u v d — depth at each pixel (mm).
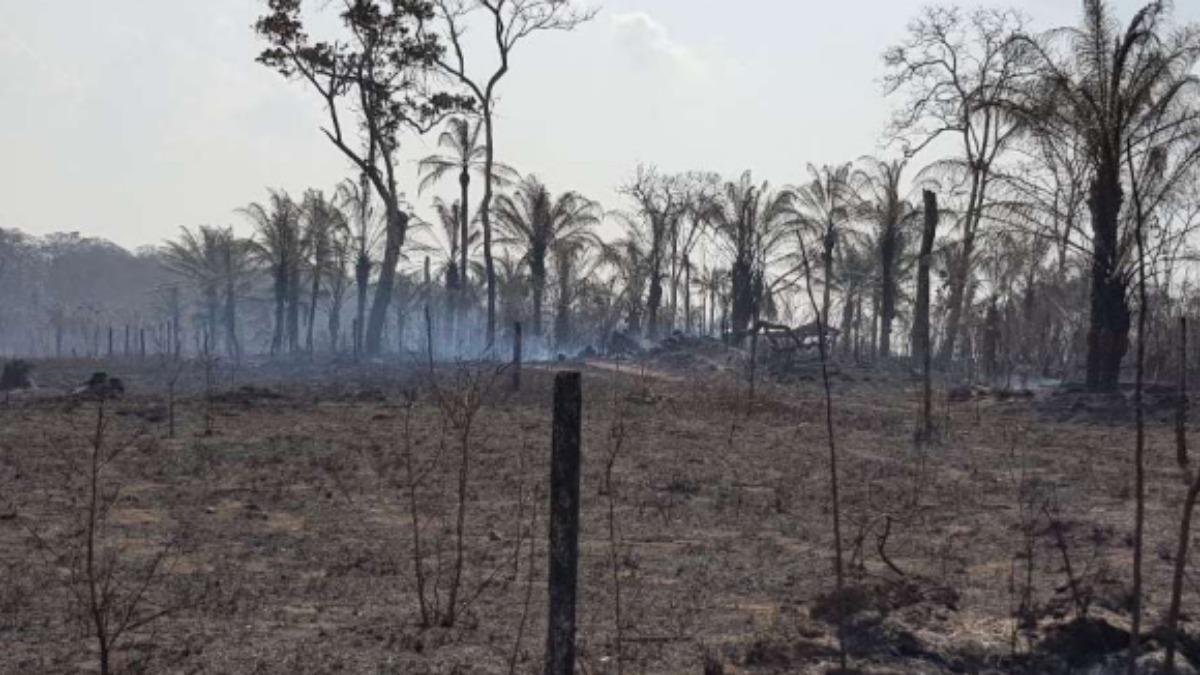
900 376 42188
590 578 10672
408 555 11484
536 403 28438
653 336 64188
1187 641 8219
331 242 64875
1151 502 15250
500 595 10008
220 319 85125
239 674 7715
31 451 18547
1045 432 25062
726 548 12078
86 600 9062
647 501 14844
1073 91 27344
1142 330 6602
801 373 40281
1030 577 9766
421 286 70125
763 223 55875
